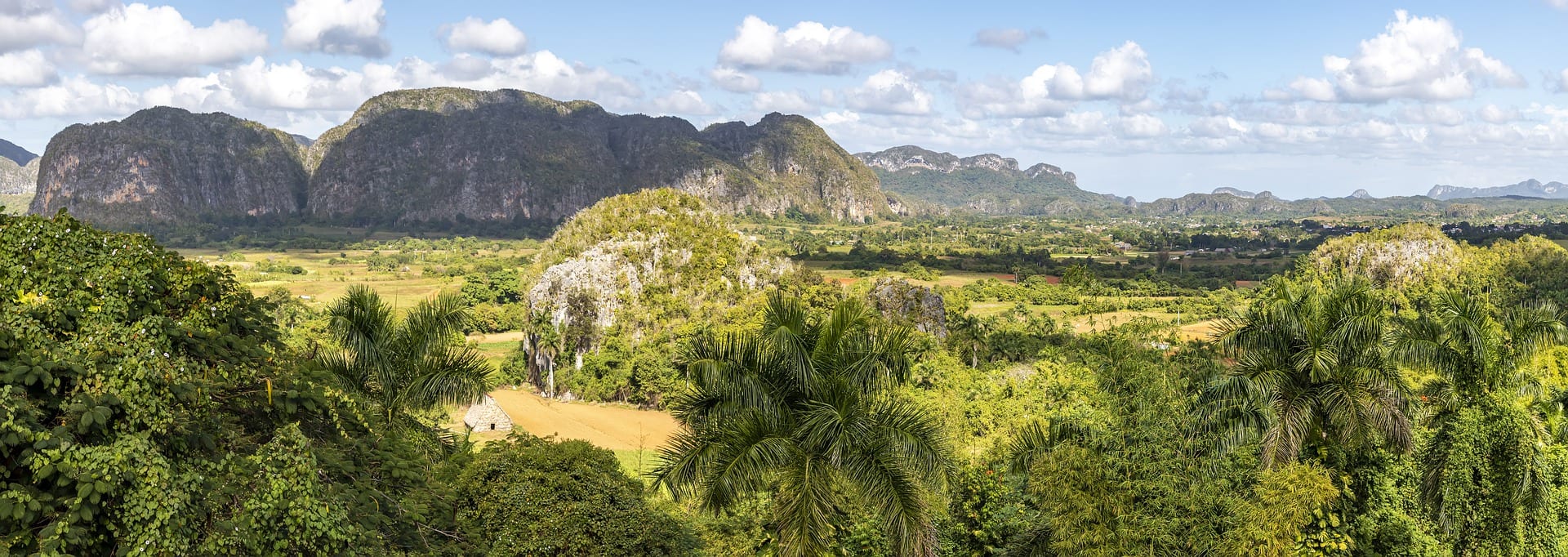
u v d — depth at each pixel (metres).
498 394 79.25
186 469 10.09
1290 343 21.16
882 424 16.86
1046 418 31.25
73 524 8.85
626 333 82.75
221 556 9.80
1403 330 22.30
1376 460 21.25
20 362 9.33
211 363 12.10
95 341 10.15
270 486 10.48
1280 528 17.73
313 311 91.00
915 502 16.34
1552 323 22.14
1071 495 17.78
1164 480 17.92
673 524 19.31
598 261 89.56
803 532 16.03
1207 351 24.03
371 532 11.82
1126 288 139.00
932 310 89.88
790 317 17.50
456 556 14.37
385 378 20.12
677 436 17.30
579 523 16.44
